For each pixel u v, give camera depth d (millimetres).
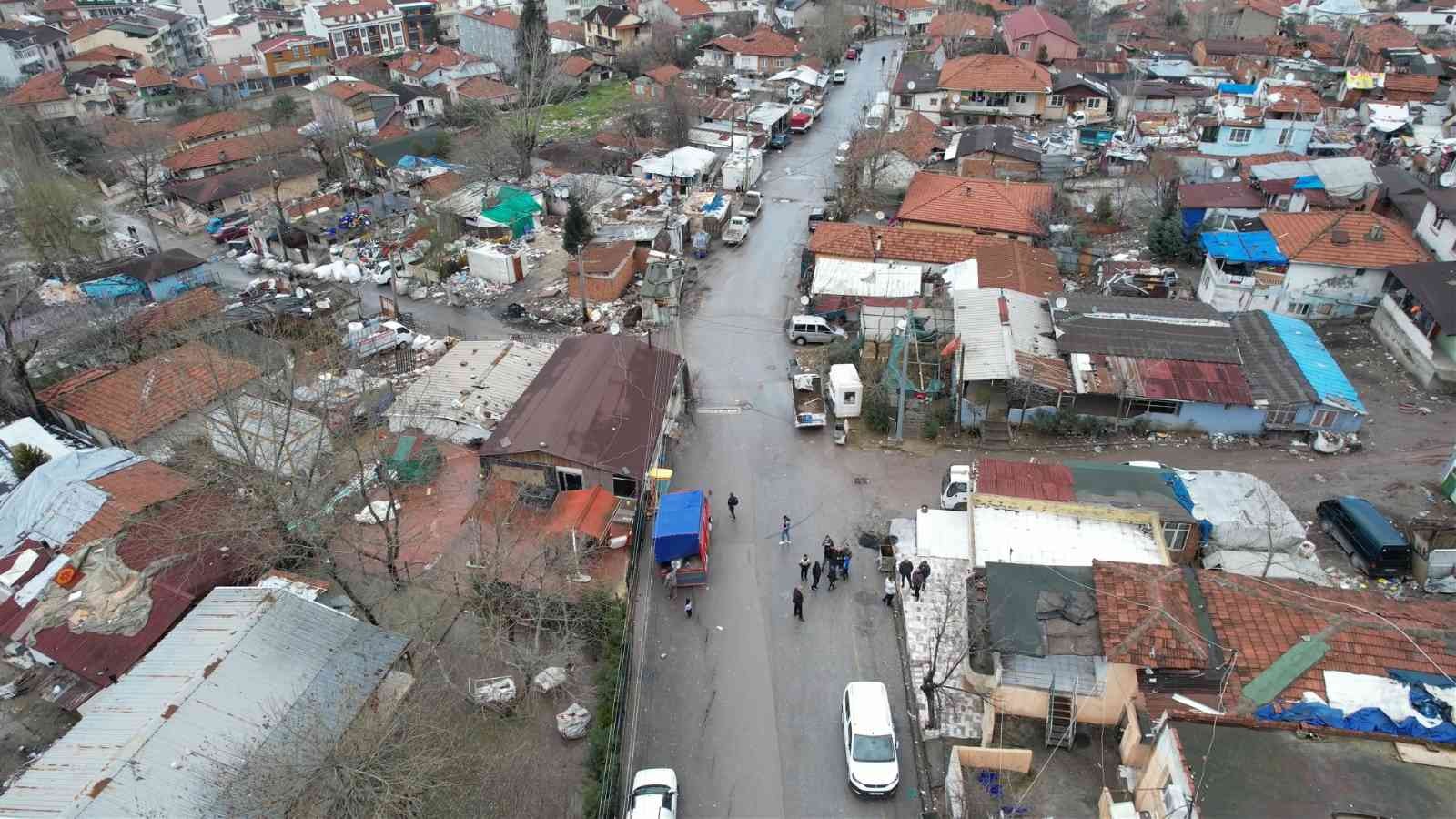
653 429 36500
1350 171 53812
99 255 62969
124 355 45344
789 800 23781
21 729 26125
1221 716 19609
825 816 23297
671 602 30406
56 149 87625
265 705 23266
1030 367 38062
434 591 30734
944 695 26078
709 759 24938
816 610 29859
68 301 51750
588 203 63688
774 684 27188
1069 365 38750
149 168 78500
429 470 36156
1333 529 30734
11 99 95562
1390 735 19016
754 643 28641
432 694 25750
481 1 140000
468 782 23125
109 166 80125
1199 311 41719
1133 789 21344
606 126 89562
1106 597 23344
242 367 40344
